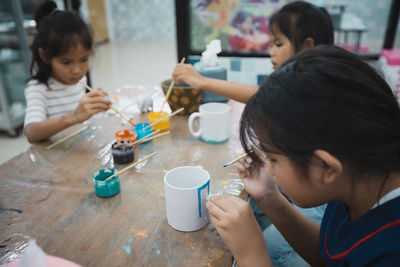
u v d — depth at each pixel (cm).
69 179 88
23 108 305
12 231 68
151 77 466
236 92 126
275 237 99
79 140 113
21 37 296
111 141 112
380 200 50
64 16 131
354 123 43
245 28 205
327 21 136
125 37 745
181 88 128
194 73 130
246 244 60
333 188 52
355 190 52
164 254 62
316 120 44
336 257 55
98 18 682
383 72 49
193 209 67
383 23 203
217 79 131
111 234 68
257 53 210
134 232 68
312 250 78
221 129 108
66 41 127
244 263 59
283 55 139
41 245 64
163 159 99
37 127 112
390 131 45
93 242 65
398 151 46
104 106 110
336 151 45
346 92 44
